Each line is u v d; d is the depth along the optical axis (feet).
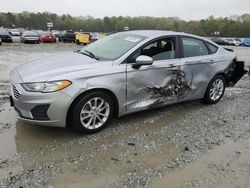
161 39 15.47
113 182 9.78
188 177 10.25
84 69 12.85
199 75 17.31
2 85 22.68
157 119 15.78
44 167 10.50
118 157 11.43
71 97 12.21
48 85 11.93
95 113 13.29
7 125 14.05
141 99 14.79
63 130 13.70
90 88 12.64
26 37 96.53
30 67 13.74
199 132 14.24
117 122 15.03
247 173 10.64
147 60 13.69
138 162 11.13
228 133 14.26
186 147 12.46
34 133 13.29
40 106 12.05
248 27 312.50
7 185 9.36
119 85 13.61
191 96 17.40
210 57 17.87
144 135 13.60
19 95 12.30
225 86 19.69
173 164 11.09
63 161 10.96
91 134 13.41
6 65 35.35
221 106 18.75
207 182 9.98
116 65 13.62
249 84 26.45
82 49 16.89
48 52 61.52
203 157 11.73
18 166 10.50
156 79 15.05
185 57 16.52
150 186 9.63
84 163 10.88
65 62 13.82
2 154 11.29
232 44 159.84
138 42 14.74
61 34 124.06
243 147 12.79
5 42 94.02
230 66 19.24
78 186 9.48
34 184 9.47
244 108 18.45
